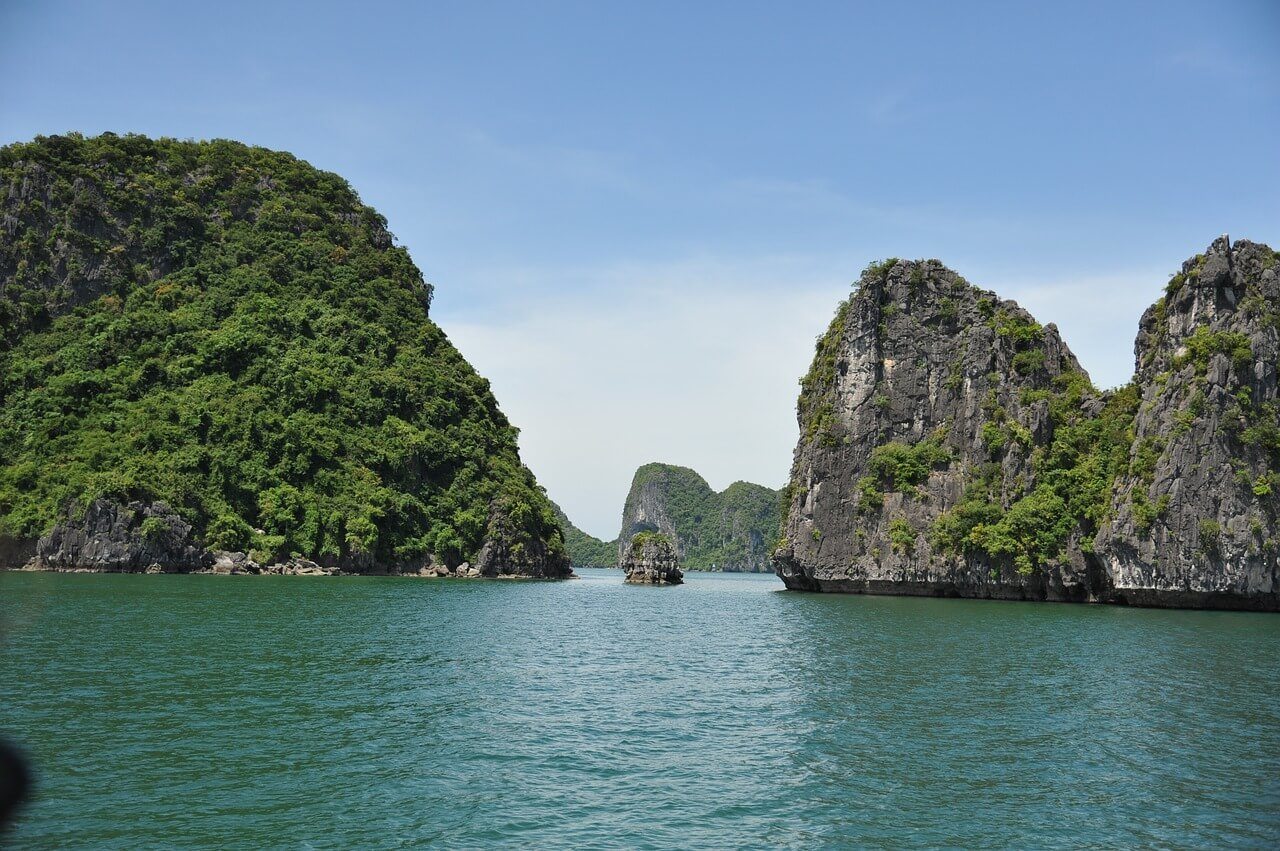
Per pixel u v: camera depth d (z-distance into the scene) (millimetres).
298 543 120812
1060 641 52688
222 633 47938
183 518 112500
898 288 113375
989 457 102125
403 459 135625
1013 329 105312
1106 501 90000
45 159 150500
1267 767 25141
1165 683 37625
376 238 182250
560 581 137125
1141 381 93938
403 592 88375
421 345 161000
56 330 137750
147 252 151625
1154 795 22812
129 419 122750
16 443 120250
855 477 111000
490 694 34125
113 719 27844
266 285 152250
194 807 20688
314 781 22766
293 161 183875
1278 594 79500
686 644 51406
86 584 81500
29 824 19297
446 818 20547
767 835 19984
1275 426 81625
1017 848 19438
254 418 124750
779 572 116625
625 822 20625
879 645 50906
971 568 97938
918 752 26516
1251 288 86000
